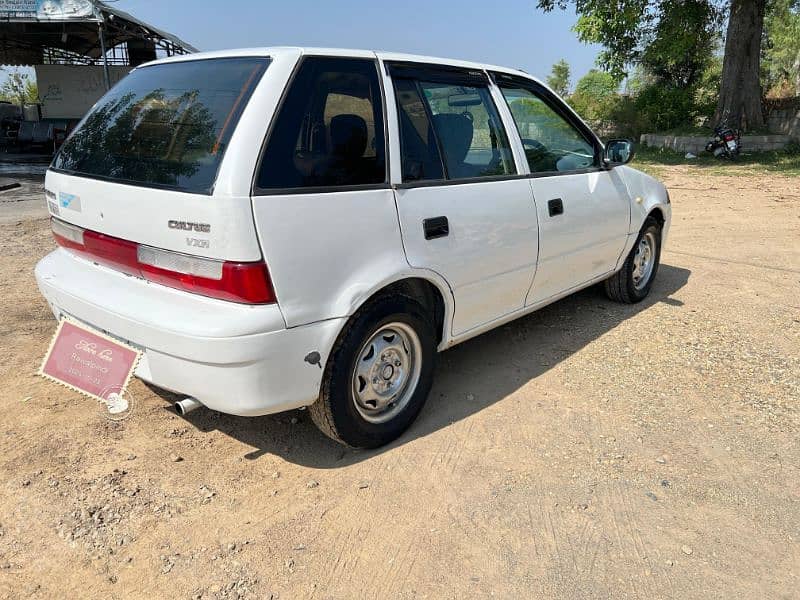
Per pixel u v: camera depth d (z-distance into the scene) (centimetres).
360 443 312
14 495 279
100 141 313
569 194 421
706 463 318
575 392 389
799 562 254
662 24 1892
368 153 296
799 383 402
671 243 776
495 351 448
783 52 2409
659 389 394
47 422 337
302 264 264
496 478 303
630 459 320
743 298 565
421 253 314
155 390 376
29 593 230
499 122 378
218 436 332
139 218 272
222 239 247
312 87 279
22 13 1368
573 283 453
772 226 873
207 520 270
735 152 1734
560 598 234
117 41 1931
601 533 268
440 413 361
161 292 274
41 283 327
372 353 307
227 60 297
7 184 1220
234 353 252
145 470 301
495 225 357
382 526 269
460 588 237
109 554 249
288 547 255
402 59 325
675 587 240
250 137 254
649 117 2269
